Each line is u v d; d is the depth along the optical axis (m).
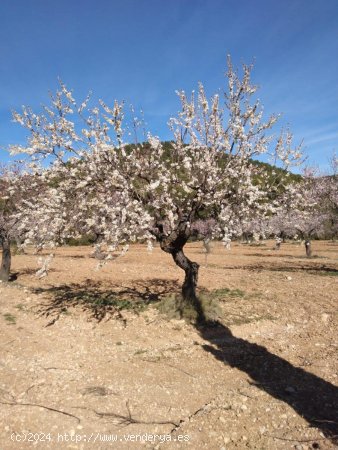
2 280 13.13
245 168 8.99
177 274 15.20
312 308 10.19
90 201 8.73
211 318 9.02
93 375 6.27
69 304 10.29
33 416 5.01
